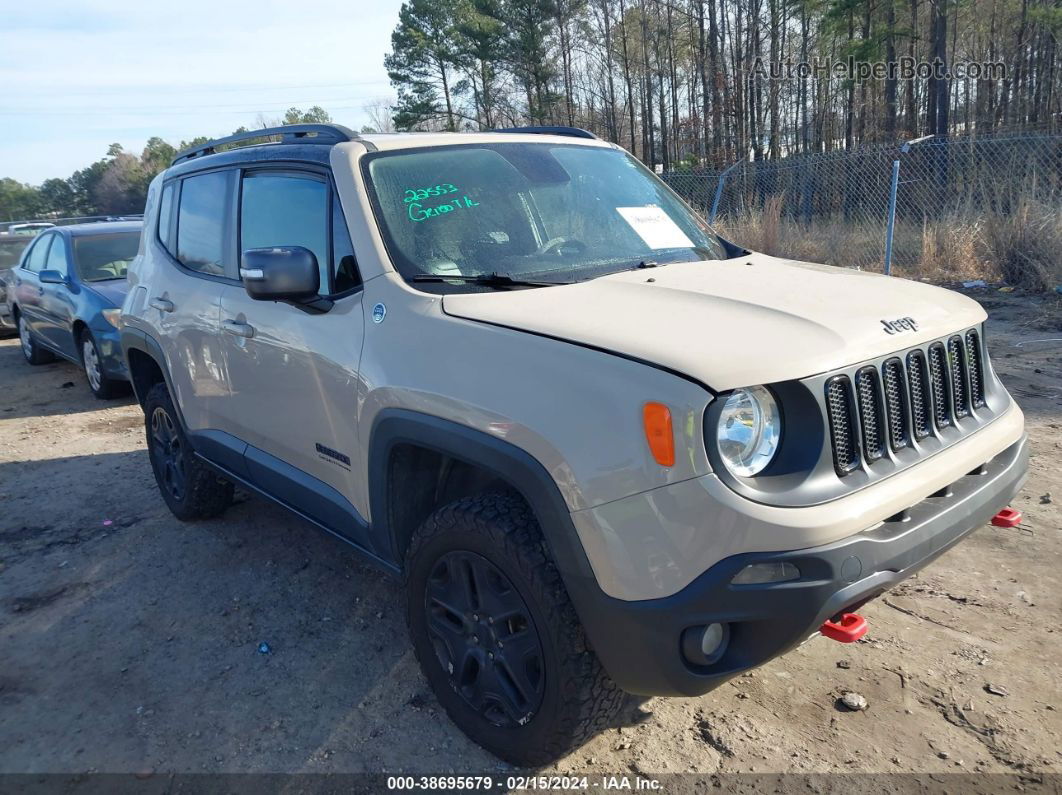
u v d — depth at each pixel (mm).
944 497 2443
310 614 3734
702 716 2863
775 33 35000
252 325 3477
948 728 2719
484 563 2523
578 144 3883
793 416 2164
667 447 2043
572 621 2326
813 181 13312
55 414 7660
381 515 2893
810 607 2045
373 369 2787
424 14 46281
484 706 2684
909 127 31062
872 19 32469
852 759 2613
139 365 4918
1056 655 3045
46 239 9398
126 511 5086
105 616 3818
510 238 3107
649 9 40938
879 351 2328
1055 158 11211
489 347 2457
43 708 3141
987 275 10492
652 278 2873
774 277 2922
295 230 3346
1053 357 6977
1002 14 32562
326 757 2783
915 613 3379
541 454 2250
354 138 3309
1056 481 4500
